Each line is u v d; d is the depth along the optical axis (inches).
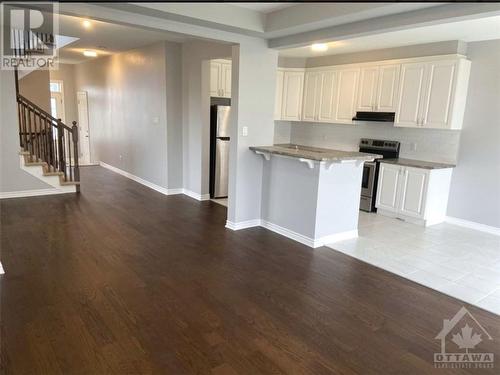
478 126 189.8
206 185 244.1
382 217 215.2
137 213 207.9
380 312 111.0
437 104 191.9
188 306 110.7
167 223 191.6
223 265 141.6
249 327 101.0
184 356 88.1
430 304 116.4
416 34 171.9
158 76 247.1
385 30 129.2
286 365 86.4
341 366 86.7
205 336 96.3
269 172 183.8
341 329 101.6
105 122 341.1
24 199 227.9
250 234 178.7
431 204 197.3
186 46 236.8
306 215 165.5
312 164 158.6
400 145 223.1
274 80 181.5
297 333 99.0
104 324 99.9
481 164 191.2
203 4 138.0
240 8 147.9
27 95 294.4
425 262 149.6
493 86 182.2
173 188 257.3
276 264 144.2
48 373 81.0
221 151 243.8
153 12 130.7
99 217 197.2
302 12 140.4
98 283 123.0
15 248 150.2
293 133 291.3
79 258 142.8
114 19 130.3
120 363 85.0
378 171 219.0
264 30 156.4
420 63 196.5
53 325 98.5
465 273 139.9
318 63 252.8
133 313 105.7
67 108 395.9
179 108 249.0
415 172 198.5
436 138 206.5
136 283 124.1
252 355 89.4
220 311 108.7
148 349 90.2
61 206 215.3
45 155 244.7
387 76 213.2
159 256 147.9
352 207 174.7
